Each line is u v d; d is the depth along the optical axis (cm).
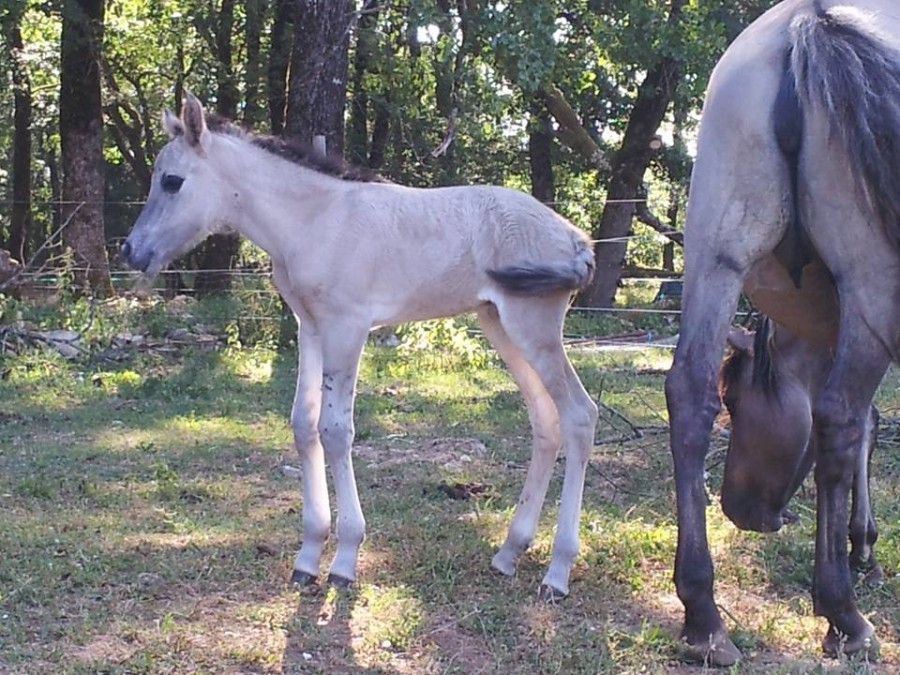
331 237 513
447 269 516
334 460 516
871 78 388
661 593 512
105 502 679
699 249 422
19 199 2503
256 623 471
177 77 2512
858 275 403
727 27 1498
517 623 471
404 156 2291
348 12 1297
